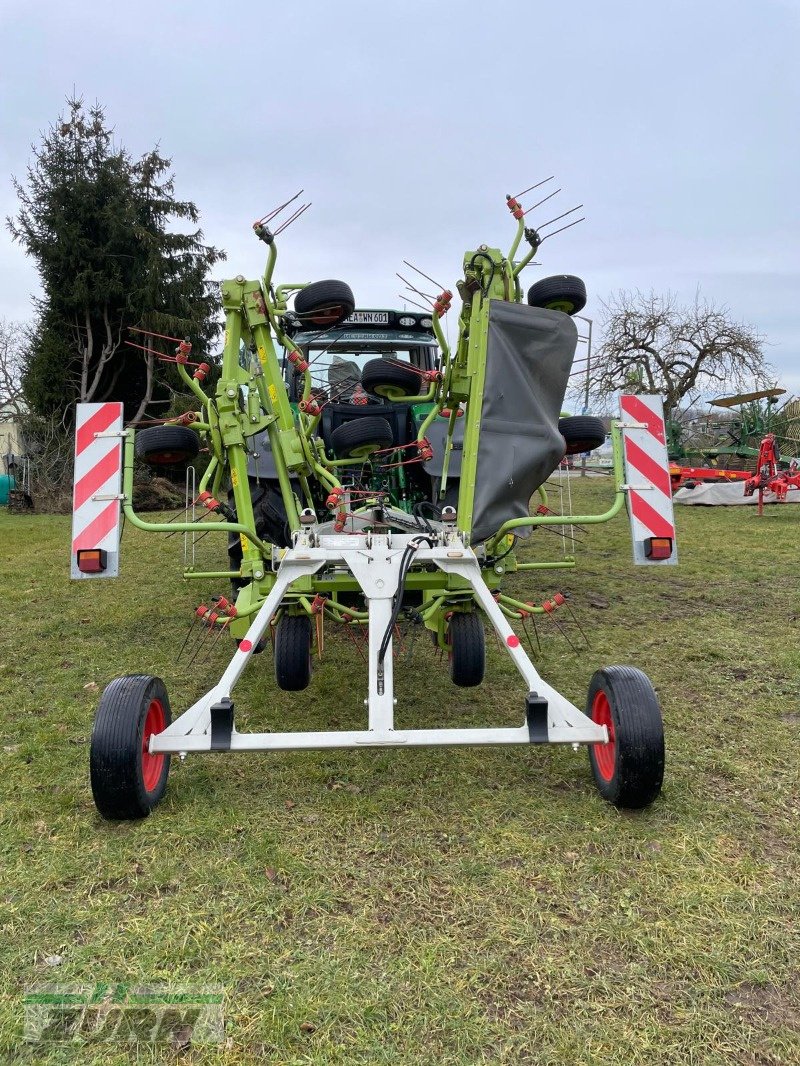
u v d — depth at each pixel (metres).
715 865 2.32
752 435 19.11
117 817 2.55
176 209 23.30
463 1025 1.70
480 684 4.11
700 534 10.20
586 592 6.59
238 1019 1.73
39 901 2.18
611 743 2.62
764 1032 1.68
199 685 4.18
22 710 3.81
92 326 22.81
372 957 1.92
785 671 4.27
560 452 3.33
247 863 2.35
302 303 3.71
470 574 2.91
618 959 1.92
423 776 2.96
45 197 21.92
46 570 8.09
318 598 3.35
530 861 2.35
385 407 4.98
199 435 3.96
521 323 3.20
